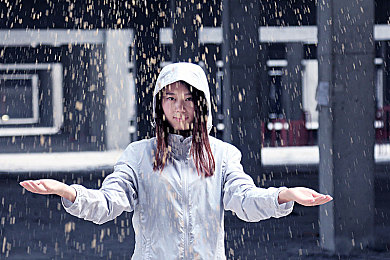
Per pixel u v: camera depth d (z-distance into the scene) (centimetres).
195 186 451
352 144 1228
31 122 8775
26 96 9031
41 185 398
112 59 3931
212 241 453
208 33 3416
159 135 458
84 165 3142
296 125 4206
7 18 2903
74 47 4831
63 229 1549
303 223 1595
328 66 1228
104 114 4294
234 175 458
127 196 451
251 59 2084
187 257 446
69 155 3756
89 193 420
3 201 2042
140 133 3094
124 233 1489
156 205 450
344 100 1224
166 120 468
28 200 2059
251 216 436
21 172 2878
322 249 1273
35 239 1427
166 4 2969
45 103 7681
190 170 454
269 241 1381
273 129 4234
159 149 456
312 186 2230
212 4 3155
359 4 1219
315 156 3425
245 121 2122
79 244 1366
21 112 9019
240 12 2053
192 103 459
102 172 2833
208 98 465
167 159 456
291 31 3772
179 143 456
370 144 1231
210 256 451
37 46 4612
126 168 457
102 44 4116
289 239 1397
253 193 430
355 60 1223
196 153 454
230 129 2122
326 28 1231
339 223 1230
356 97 1227
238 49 2066
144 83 3042
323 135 1253
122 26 2973
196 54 2345
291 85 5075
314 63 7144
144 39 2986
